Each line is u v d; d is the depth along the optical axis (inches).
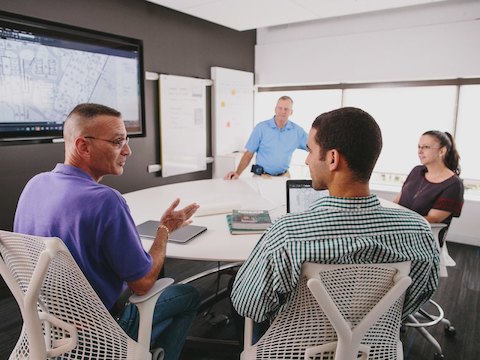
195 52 154.3
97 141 45.8
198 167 161.5
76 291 37.2
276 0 126.9
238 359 72.9
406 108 158.1
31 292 31.9
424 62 146.9
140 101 131.2
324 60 167.9
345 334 32.4
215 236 62.7
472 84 141.9
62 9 104.6
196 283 110.3
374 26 156.0
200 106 158.7
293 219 33.6
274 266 32.8
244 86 180.2
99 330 39.4
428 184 84.0
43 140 102.1
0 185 95.4
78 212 40.9
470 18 137.5
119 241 42.1
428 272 35.8
